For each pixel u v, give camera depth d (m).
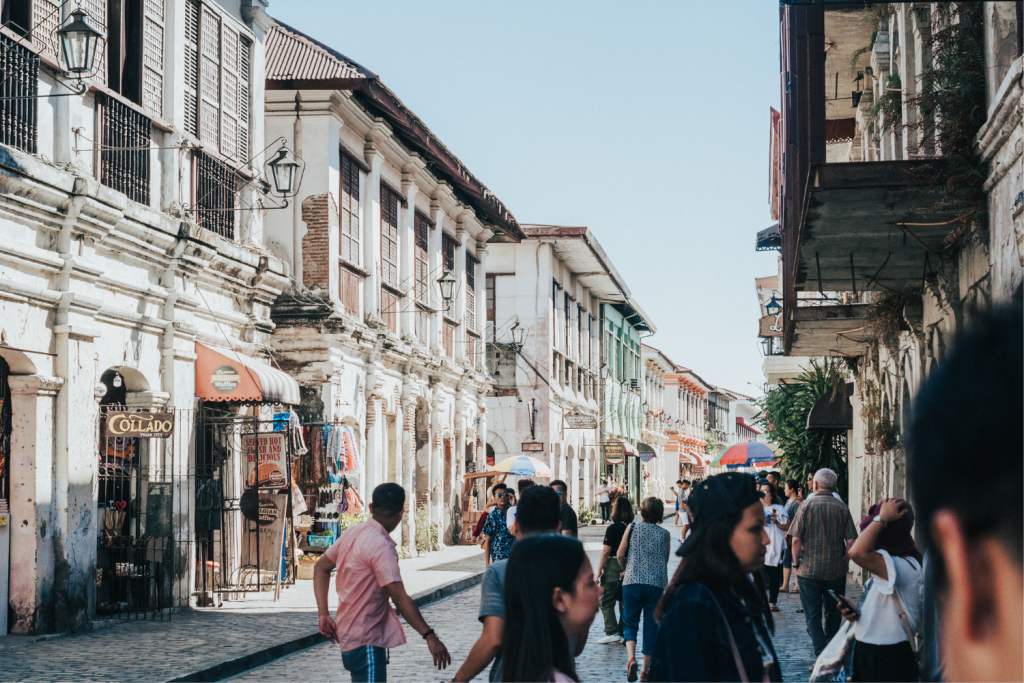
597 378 47.72
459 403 29.30
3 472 11.72
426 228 26.62
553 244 37.09
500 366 36.62
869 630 6.07
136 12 14.16
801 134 11.81
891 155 16.50
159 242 14.19
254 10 17.86
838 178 9.95
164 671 9.73
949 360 1.11
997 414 1.04
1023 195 8.39
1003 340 1.08
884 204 10.45
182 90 15.25
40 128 11.87
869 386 18.77
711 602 3.27
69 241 12.15
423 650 12.23
